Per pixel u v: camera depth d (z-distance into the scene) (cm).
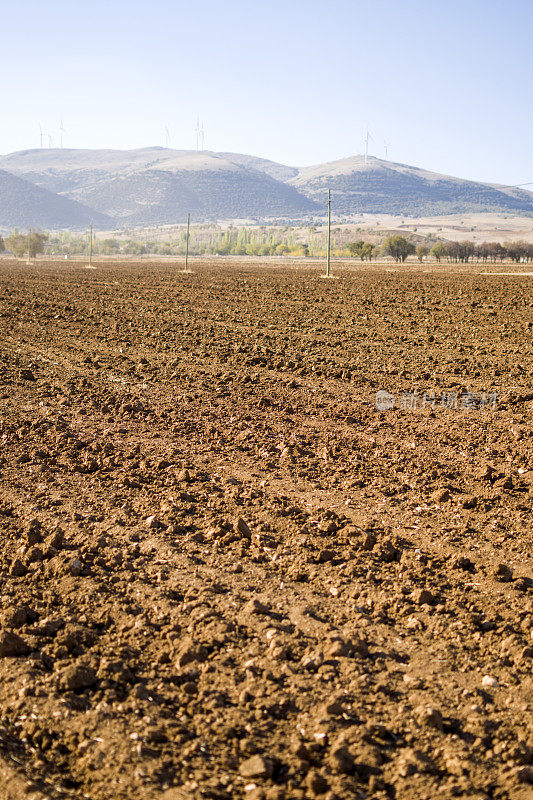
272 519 834
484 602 647
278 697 500
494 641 583
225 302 3350
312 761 445
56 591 666
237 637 578
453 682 523
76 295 3741
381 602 641
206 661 548
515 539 783
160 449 1105
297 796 414
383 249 12306
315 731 466
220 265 9569
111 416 1308
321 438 1173
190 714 490
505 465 1031
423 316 2770
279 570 711
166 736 464
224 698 504
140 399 1429
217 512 859
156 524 815
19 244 13675
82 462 1045
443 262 12362
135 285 4569
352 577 693
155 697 507
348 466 1032
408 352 1984
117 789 418
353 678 524
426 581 686
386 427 1245
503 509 869
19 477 978
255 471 1009
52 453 1083
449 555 746
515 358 1877
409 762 437
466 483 962
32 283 4716
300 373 1684
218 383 1588
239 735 468
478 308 3036
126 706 491
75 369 1734
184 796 412
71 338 2230
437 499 903
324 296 3653
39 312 2861
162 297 3634
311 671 534
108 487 948
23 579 697
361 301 3344
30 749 458
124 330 2395
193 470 1008
